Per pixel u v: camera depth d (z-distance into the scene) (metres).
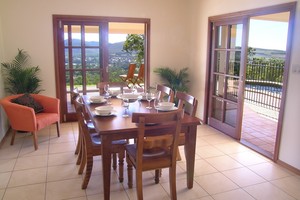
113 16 4.91
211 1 4.64
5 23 4.37
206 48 4.87
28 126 3.65
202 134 4.46
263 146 3.95
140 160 2.26
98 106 3.07
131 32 8.48
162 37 5.29
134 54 9.36
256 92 7.07
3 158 3.41
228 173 3.07
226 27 4.37
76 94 3.20
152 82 5.39
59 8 4.59
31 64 4.62
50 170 3.10
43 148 3.75
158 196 2.59
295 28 3.00
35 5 4.47
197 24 5.13
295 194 2.65
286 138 3.19
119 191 2.68
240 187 2.77
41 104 4.18
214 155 3.57
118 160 3.09
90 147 2.63
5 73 4.42
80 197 2.56
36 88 4.61
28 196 2.56
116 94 3.77
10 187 2.71
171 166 2.40
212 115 4.90
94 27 4.90
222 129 4.57
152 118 2.13
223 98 4.51
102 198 2.55
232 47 4.26
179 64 5.51
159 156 2.39
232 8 4.10
